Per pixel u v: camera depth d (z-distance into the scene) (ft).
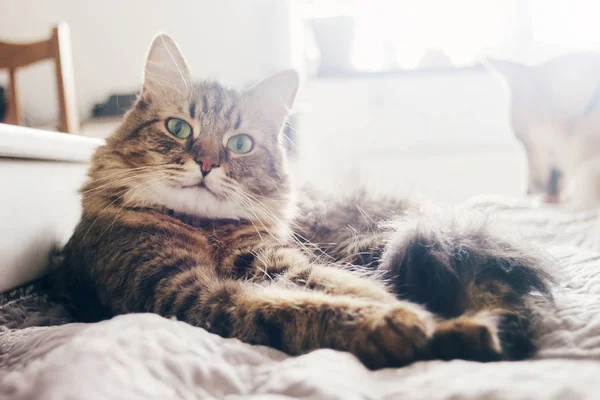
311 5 3.62
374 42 3.55
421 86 3.34
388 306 0.82
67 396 0.54
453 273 0.93
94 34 3.30
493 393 0.59
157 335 0.72
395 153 3.39
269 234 1.22
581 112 2.60
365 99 3.39
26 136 1.13
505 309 0.87
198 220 1.20
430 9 3.48
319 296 0.87
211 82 1.32
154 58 1.26
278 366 0.73
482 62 3.07
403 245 0.99
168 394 0.62
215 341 0.78
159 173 1.17
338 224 1.36
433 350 0.77
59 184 1.32
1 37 3.38
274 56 3.29
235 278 1.05
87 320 1.09
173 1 3.30
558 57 2.75
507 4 3.43
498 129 3.29
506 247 0.99
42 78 3.27
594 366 0.70
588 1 3.31
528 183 2.78
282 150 1.40
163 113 1.22
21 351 0.79
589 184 2.47
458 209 1.12
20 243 1.16
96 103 3.24
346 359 0.74
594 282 1.06
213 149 1.21
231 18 3.30
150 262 1.03
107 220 1.13
